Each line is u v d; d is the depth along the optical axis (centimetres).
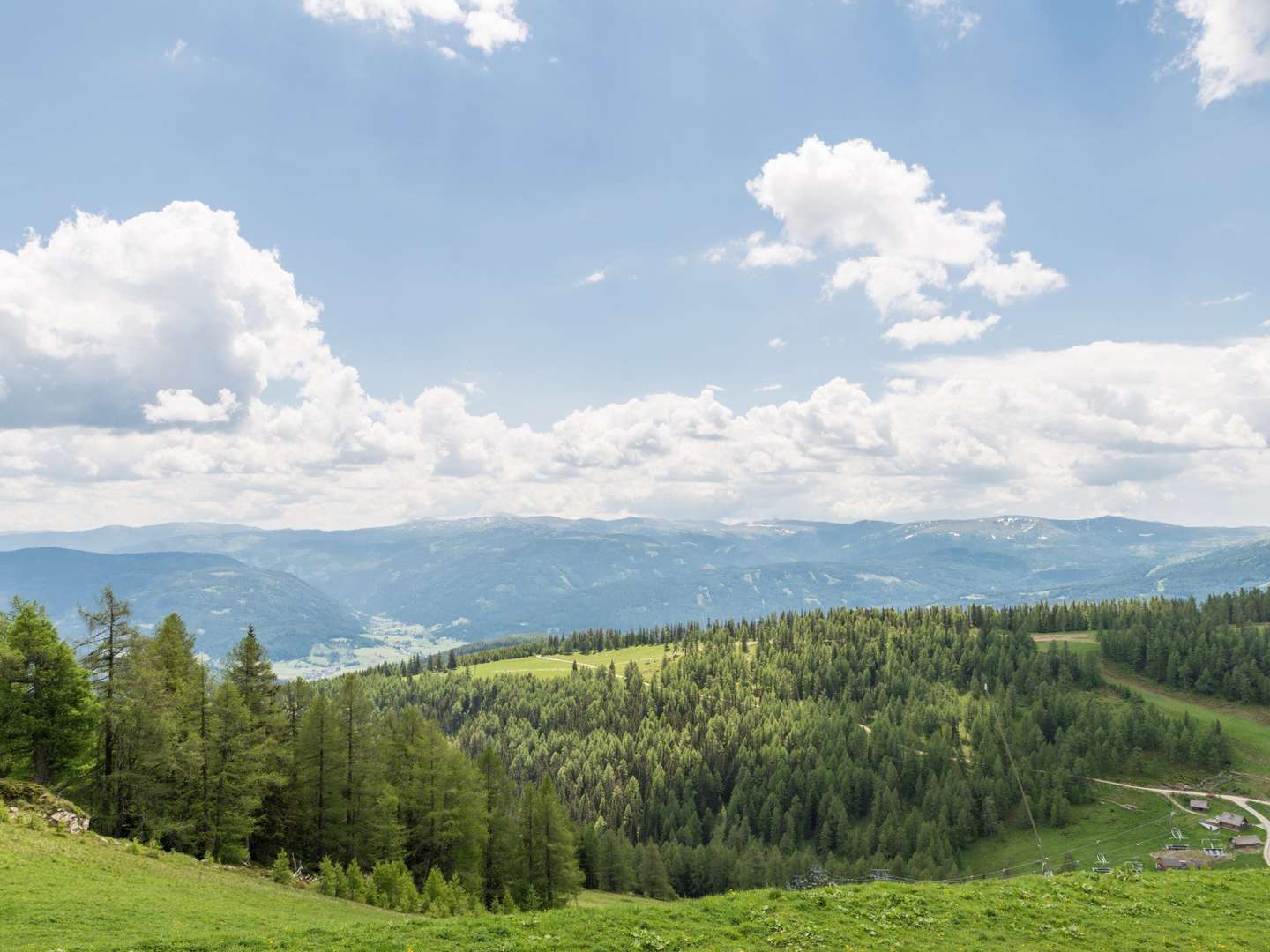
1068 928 3375
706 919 3281
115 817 6331
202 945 2800
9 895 3400
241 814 6612
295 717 8406
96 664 6322
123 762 6569
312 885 6094
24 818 4741
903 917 3403
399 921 3186
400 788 8444
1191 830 18650
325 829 7456
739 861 17962
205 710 6688
